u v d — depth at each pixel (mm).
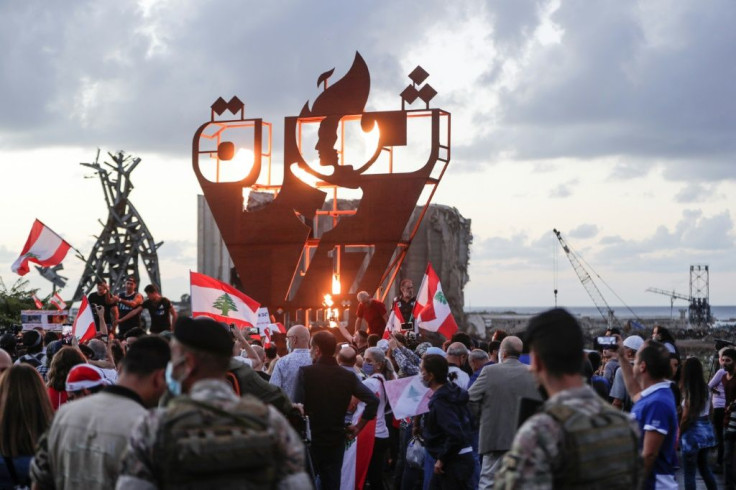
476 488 12133
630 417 4457
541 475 4039
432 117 23219
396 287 59469
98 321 19672
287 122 24312
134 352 5469
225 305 14680
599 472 4137
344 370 10508
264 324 18547
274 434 4203
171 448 4004
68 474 5309
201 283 14602
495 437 10078
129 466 4098
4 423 6906
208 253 48188
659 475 7836
